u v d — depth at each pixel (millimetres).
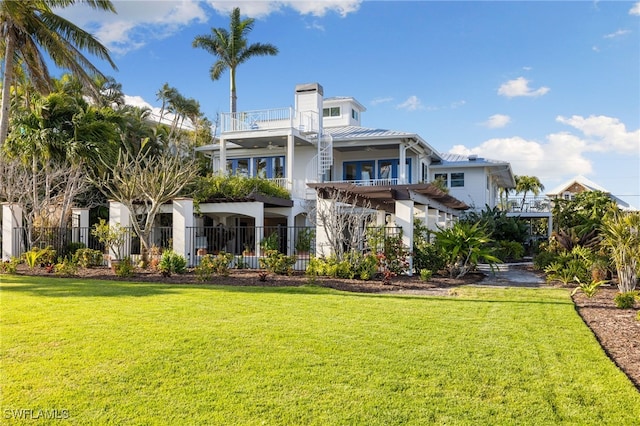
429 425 4109
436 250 15742
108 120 21234
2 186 18984
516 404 4535
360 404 4484
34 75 20062
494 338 6785
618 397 4691
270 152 28812
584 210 26234
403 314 8406
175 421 4141
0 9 17609
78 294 10125
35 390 4738
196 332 6828
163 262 14867
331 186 15250
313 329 7137
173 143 30094
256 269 16719
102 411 4312
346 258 14688
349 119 32250
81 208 20719
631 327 7676
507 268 20141
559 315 8477
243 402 4508
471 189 31188
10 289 10906
